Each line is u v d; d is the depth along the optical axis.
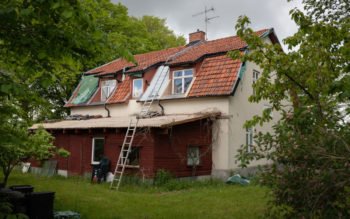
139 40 32.47
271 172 5.67
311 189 5.01
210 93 18.98
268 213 5.88
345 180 4.70
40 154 11.31
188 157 18.64
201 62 20.97
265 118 7.61
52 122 23.52
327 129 5.43
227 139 18.84
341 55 6.86
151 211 10.94
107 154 19.52
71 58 5.66
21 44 5.30
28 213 8.52
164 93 21.02
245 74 20.48
